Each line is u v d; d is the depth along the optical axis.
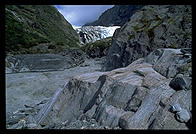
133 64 10.65
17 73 27.83
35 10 81.81
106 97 8.12
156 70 8.88
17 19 59.91
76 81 10.27
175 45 16.22
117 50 20.20
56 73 28.36
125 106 7.28
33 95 17.78
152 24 18.84
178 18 17.81
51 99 11.14
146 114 6.40
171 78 7.68
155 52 10.38
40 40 53.06
